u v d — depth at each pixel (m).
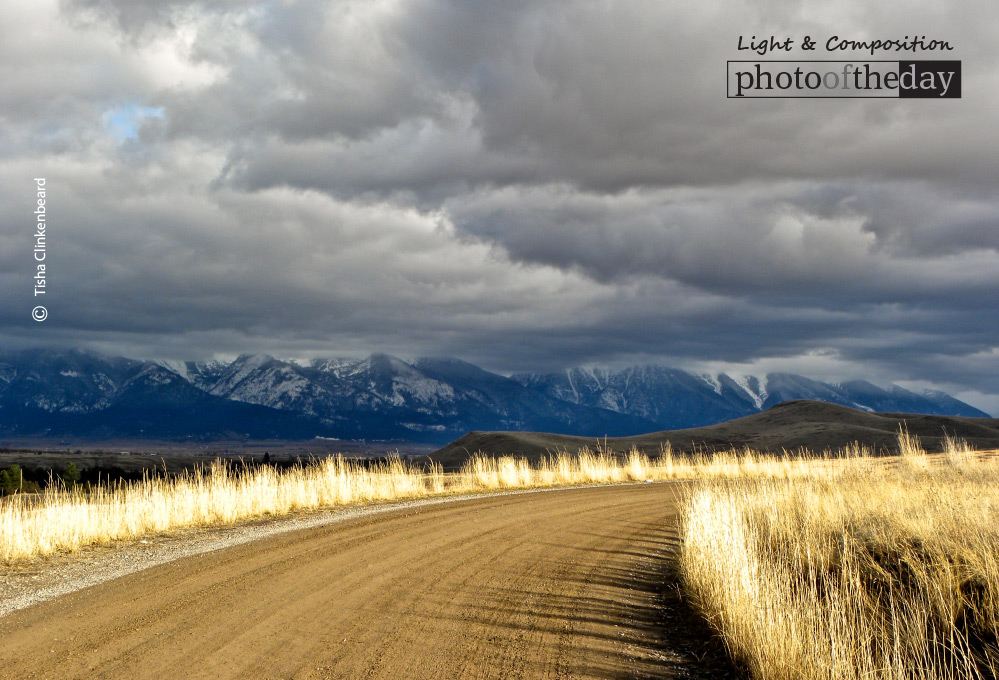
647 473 37.62
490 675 6.34
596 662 6.86
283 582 9.70
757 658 6.40
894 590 8.34
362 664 6.47
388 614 8.20
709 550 9.40
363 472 23.95
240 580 9.80
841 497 13.17
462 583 10.00
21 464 81.19
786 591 7.23
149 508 15.02
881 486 15.13
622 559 12.60
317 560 11.40
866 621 7.05
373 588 9.48
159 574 10.18
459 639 7.36
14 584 9.52
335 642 7.08
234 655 6.59
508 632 7.71
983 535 8.85
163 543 13.12
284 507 18.77
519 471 31.66
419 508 20.00
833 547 10.07
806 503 12.64
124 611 8.10
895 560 9.37
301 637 7.21
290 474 21.28
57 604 8.41
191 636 7.14
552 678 6.35
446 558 11.92
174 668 6.21
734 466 37.97
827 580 8.14
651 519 18.72
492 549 13.05
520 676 6.36
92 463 85.56
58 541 12.23
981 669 6.34
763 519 12.57
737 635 7.12
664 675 6.64
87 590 9.16
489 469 31.16
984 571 7.84
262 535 14.22
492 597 9.26
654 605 9.34
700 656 7.27
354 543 13.24
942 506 10.84
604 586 10.27
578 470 35.62
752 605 7.02
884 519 11.17
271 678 6.05
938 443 63.53
